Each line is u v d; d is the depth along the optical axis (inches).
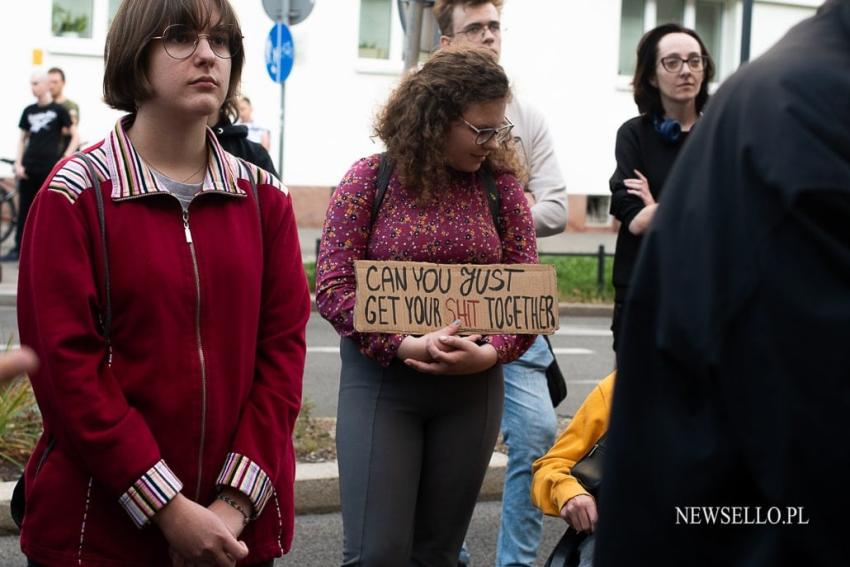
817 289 54.8
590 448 142.6
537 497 142.3
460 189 140.6
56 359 102.1
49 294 102.9
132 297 104.8
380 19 757.3
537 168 186.7
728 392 56.6
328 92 741.3
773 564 55.5
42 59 673.6
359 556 134.9
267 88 722.2
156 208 106.8
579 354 442.3
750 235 56.7
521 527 173.8
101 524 106.0
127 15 107.2
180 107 107.0
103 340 105.2
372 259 139.3
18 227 581.6
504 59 781.3
